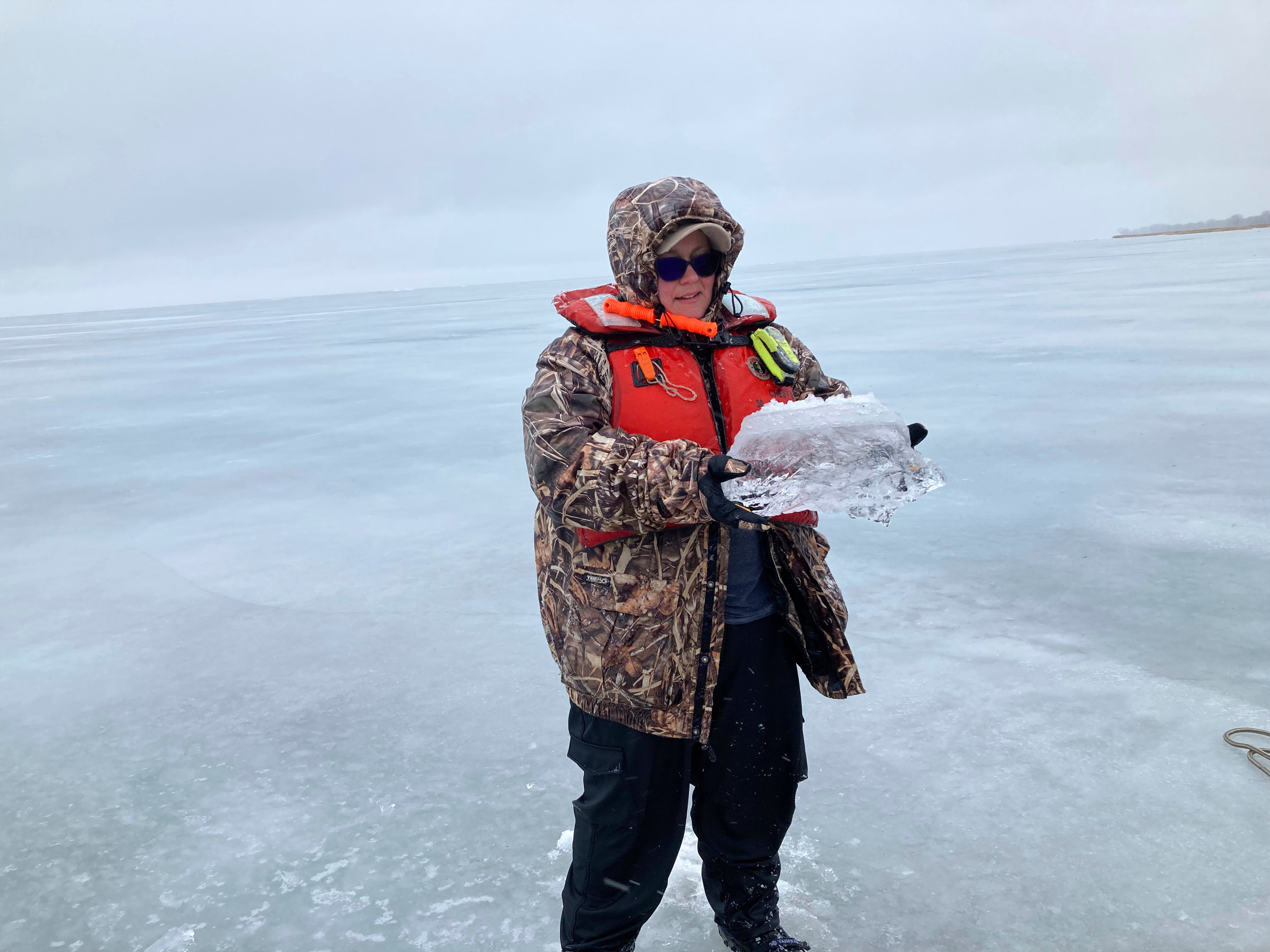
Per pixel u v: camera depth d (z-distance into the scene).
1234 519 4.36
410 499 5.86
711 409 1.58
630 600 1.50
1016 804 2.23
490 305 43.19
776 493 1.36
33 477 7.48
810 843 2.13
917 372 10.09
